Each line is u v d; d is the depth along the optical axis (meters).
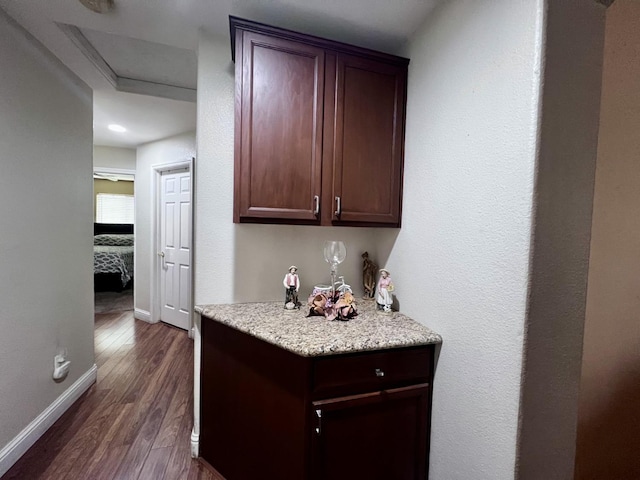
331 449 1.21
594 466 1.12
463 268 1.18
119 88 2.41
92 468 1.59
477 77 1.12
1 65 1.51
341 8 1.40
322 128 1.46
